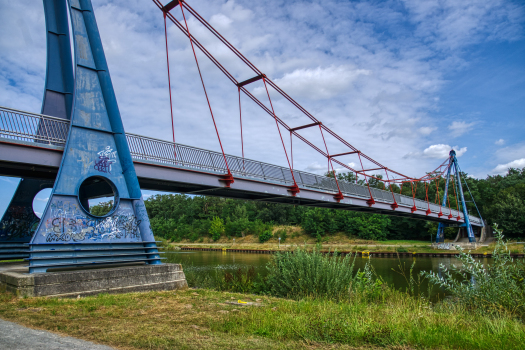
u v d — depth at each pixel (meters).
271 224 101.94
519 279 9.73
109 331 7.15
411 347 6.15
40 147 15.51
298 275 14.18
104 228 15.74
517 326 7.03
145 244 16.94
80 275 13.13
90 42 17.34
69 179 15.10
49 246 13.95
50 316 8.73
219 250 88.44
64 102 18.62
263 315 8.41
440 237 76.06
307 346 6.18
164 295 13.13
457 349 6.04
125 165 17.08
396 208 47.41
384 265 44.22
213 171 24.59
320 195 34.59
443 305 10.36
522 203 75.88
